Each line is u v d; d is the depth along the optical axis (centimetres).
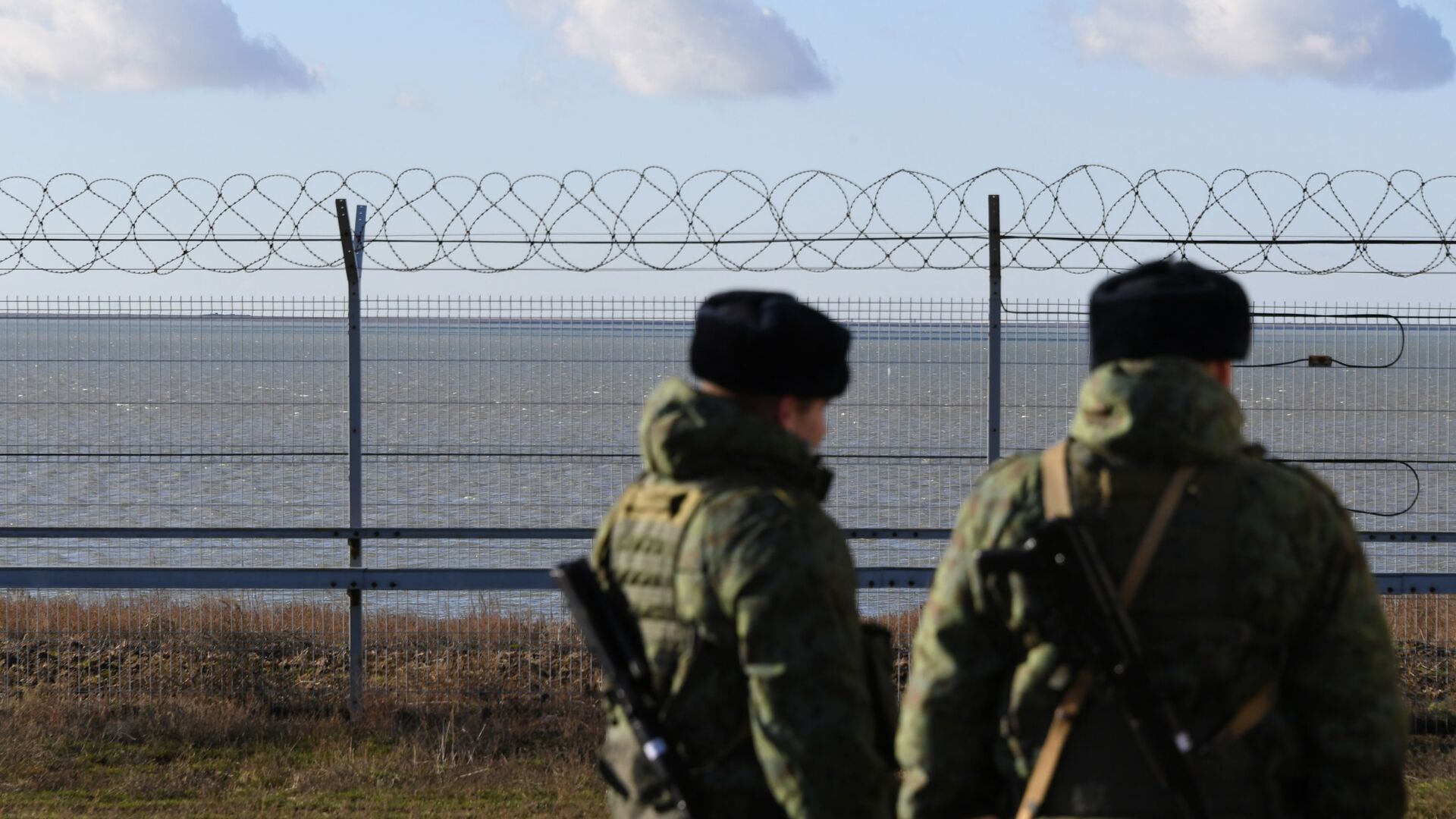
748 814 426
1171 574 387
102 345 1313
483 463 1316
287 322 1305
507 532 1293
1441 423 1291
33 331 1313
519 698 1296
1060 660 389
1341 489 1338
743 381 457
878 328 1265
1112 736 385
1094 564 387
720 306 468
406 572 1271
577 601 453
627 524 464
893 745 451
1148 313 405
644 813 445
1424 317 1270
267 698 1308
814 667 408
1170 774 373
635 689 441
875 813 411
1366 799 382
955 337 1264
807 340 458
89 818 1022
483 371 1306
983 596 405
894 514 1286
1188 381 397
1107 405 402
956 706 407
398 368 1307
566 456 1316
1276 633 387
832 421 1284
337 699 1304
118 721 1234
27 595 1484
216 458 1327
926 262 1253
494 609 1504
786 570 415
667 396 462
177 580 1263
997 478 420
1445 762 1137
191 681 1341
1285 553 386
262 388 1316
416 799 1071
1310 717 389
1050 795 390
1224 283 414
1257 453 423
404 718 1274
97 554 2123
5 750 1159
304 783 1102
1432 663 1384
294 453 1323
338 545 2095
